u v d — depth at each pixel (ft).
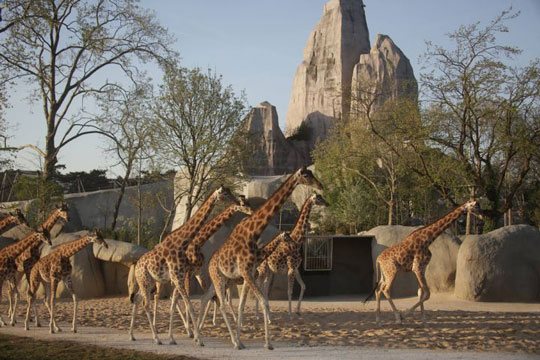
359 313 47.09
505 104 83.35
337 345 32.58
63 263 37.70
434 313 46.26
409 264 40.06
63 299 62.85
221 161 92.58
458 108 85.10
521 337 34.76
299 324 40.98
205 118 91.25
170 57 104.53
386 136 106.42
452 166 86.53
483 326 38.58
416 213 130.62
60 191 88.07
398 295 67.00
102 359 28.43
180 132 90.63
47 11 90.68
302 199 140.56
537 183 124.26
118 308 53.31
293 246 44.60
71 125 98.53
